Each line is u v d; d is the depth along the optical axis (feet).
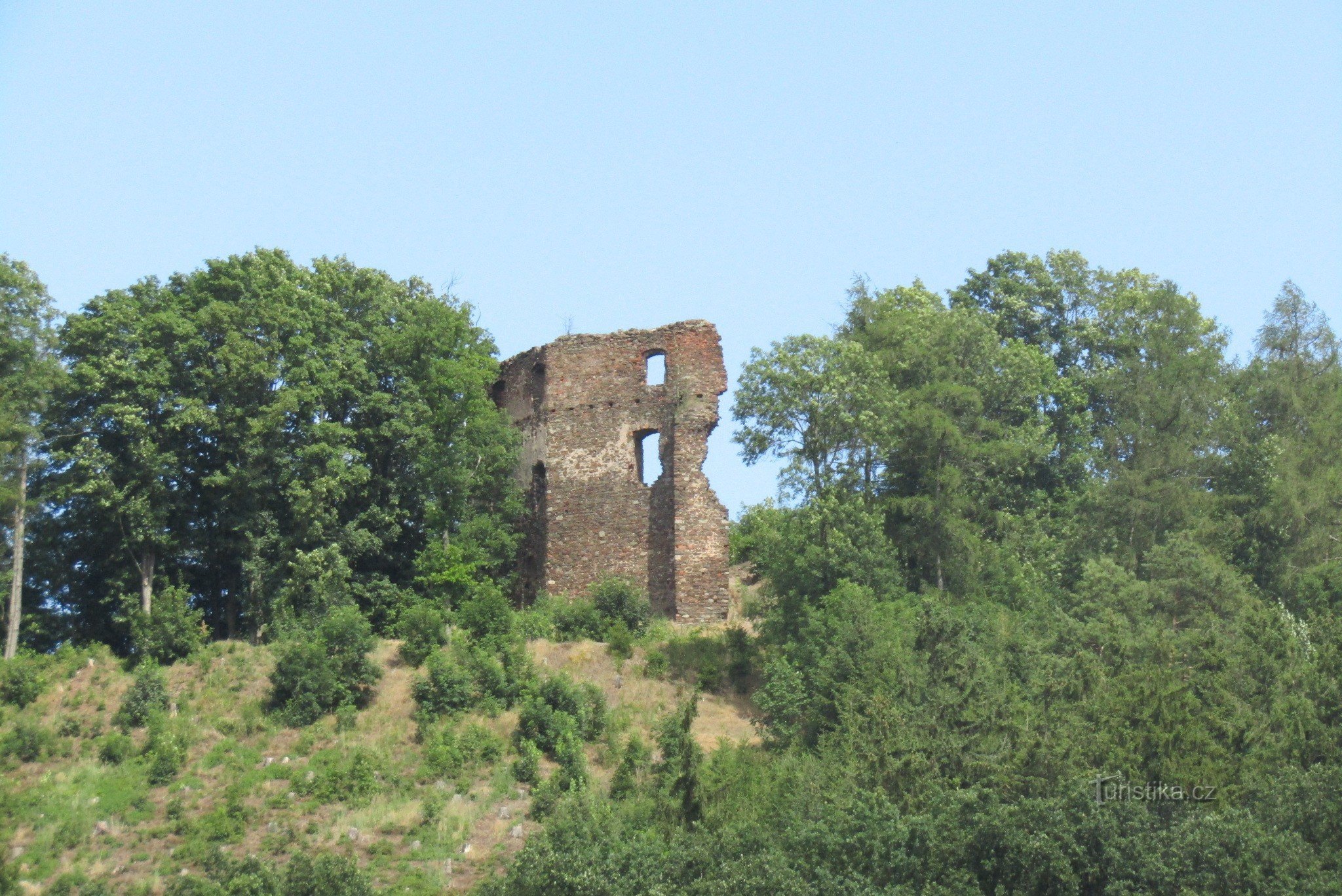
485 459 491.31
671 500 476.95
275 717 403.95
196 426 456.45
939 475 477.36
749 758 372.99
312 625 439.63
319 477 455.22
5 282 452.76
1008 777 328.49
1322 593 481.87
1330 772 323.57
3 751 389.60
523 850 330.54
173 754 386.32
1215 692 366.43
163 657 428.97
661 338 491.31
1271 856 298.76
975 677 371.35
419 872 345.31
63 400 461.37
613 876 308.19
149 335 460.14
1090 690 366.02
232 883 323.16
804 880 302.45
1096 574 458.09
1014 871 304.09
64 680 421.59
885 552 453.58
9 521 444.14
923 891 300.40
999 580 476.13
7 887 337.31
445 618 442.91
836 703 378.32
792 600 440.04
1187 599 453.99
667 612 471.21
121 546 456.04
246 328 466.70
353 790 377.30
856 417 465.88
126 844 358.02
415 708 409.69
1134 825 306.55
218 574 478.18
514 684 411.75
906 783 337.93
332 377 470.80
